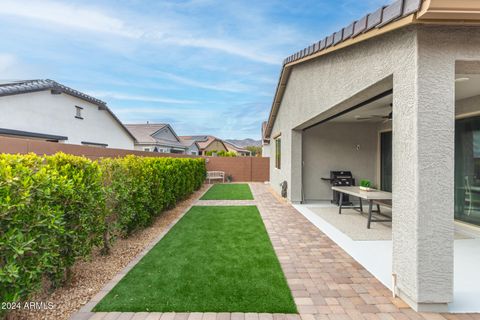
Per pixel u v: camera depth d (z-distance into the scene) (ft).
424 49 9.09
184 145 98.12
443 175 9.15
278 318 8.97
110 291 10.64
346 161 31.14
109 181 14.51
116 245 16.06
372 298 10.25
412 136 9.34
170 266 13.03
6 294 7.46
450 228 9.17
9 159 9.20
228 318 8.94
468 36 9.09
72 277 11.43
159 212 22.97
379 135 30.53
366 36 10.98
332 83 16.37
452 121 9.12
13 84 34.30
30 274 7.98
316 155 31.19
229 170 64.54
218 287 10.93
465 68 9.89
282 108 36.17
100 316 9.04
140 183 17.65
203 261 13.64
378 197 19.66
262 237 17.74
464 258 14.08
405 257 9.85
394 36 10.23
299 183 30.30
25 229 8.13
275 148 44.50
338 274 12.25
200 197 36.11
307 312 9.34
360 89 12.72
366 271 12.59
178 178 28.58
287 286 11.06
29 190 8.21
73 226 10.69
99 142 49.03
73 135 41.73
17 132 31.37
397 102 10.13
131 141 63.31
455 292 10.65
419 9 8.14
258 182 62.23
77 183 10.91
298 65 25.80
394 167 10.43
